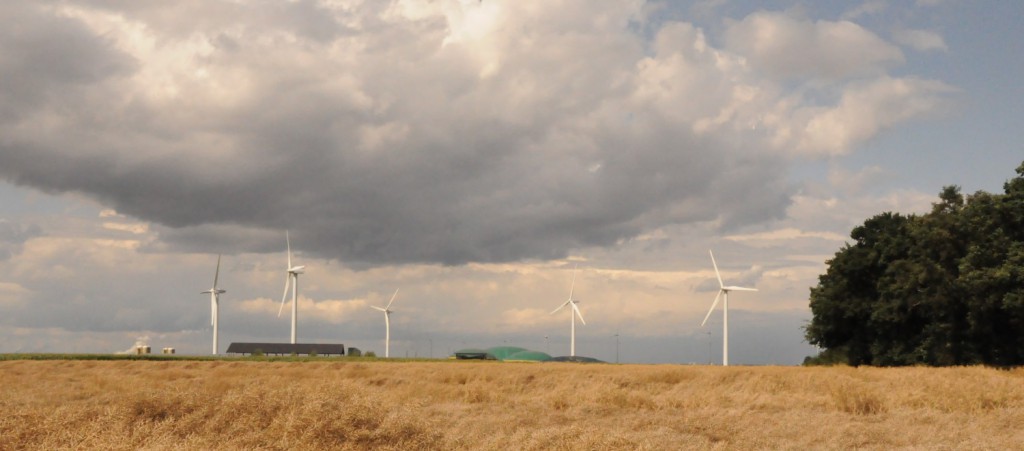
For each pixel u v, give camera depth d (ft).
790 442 60.80
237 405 55.47
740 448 58.34
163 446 46.65
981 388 92.89
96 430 49.83
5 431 49.67
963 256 192.44
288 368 175.11
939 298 185.98
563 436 55.62
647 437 59.00
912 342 201.36
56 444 48.06
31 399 77.97
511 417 72.13
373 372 156.87
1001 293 175.22
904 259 203.00
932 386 98.32
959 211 202.39
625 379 124.77
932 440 62.44
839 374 127.65
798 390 107.76
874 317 202.18
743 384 118.83
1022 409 79.25
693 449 55.77
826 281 228.84
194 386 105.81
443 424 67.62
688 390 113.39
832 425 69.00
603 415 77.97
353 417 52.60
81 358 284.82
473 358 425.28
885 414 78.54
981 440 62.03
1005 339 186.80
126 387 106.11
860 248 219.41
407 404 66.59
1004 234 186.60
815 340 227.81
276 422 51.70
